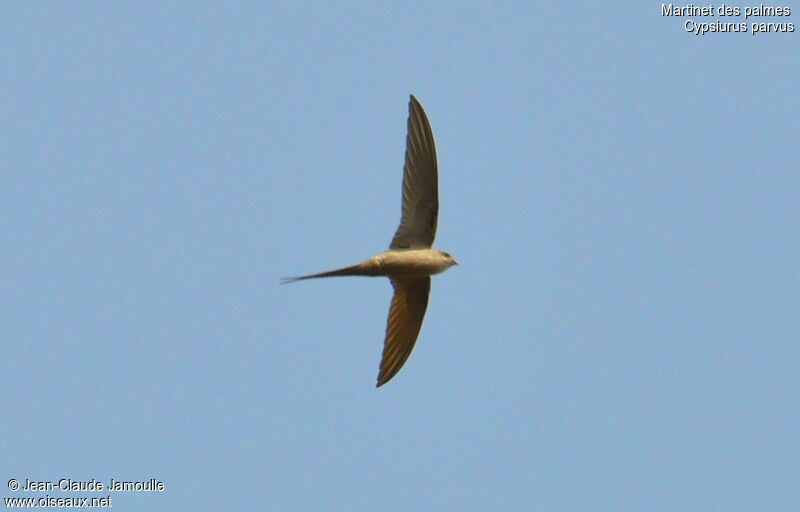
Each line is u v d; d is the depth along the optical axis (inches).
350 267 653.3
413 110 668.1
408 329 706.2
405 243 667.4
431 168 663.8
